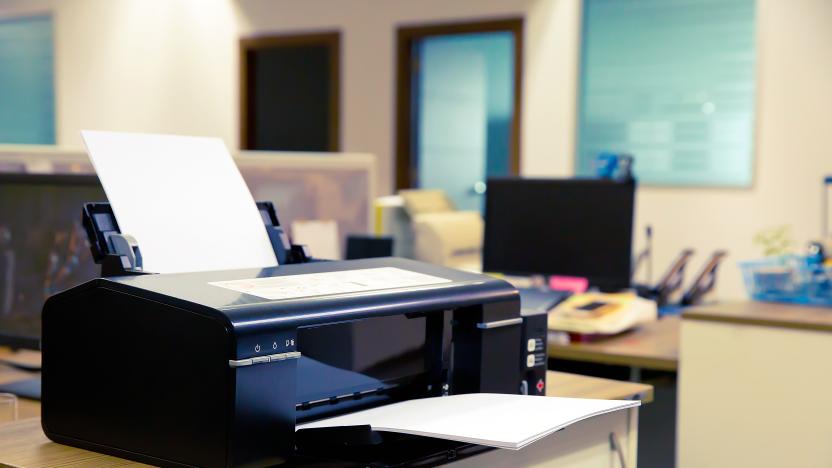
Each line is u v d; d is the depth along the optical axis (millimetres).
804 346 2330
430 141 5961
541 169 5367
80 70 7078
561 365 2621
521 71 5418
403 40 5789
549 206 2904
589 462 1400
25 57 7340
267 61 6680
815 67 4598
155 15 6734
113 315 1034
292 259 1354
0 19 7441
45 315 1101
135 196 1190
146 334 1008
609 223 2824
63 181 1751
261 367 974
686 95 4941
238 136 6461
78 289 1062
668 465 2564
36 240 1778
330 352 1146
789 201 4688
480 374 1258
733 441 2439
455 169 6109
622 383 1622
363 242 2471
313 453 1045
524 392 1350
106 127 6984
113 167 1189
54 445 1102
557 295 2684
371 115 5926
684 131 4957
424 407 1148
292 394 1014
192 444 979
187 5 6609
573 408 1132
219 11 6484
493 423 1050
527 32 5352
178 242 1199
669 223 5016
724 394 2441
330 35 6039
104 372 1048
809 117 4625
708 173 4902
